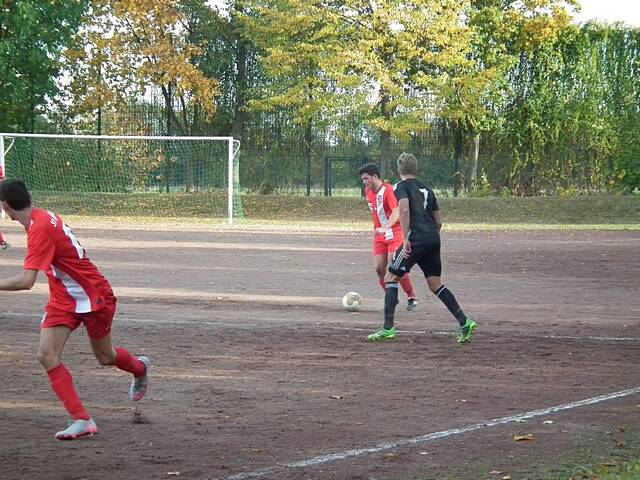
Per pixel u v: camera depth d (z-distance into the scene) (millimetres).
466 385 12734
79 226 44312
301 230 43594
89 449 9430
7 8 57219
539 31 57156
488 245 36438
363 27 54688
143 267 27656
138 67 58344
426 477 8523
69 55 58562
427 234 15898
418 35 54344
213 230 43031
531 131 59406
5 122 59594
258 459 9141
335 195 61000
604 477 8180
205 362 14086
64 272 9852
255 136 62406
